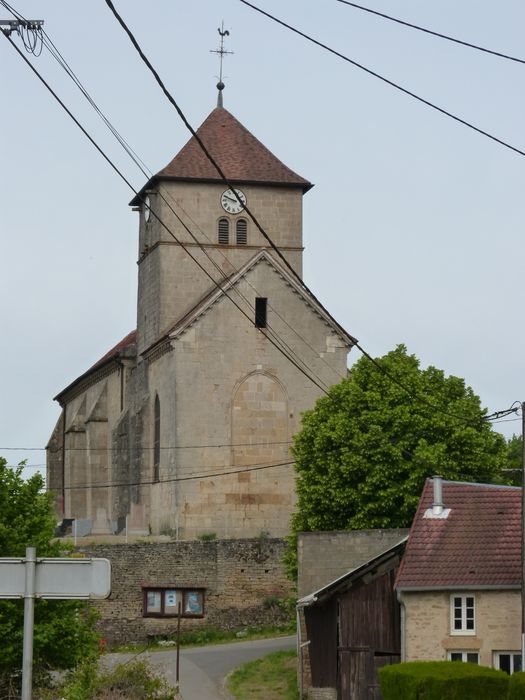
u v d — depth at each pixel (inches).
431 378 2682.1
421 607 1771.7
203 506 3122.5
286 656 2384.4
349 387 2640.3
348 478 2576.3
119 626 2704.2
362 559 2165.4
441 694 1392.7
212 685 2161.7
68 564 702.5
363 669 1891.0
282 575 2792.8
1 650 1676.9
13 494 1804.9
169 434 3186.5
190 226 3358.8
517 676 1390.3
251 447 3154.5
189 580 2753.4
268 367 3176.7
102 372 3831.2
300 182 3398.1
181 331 3149.6
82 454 3927.2
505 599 1764.3
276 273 3191.4
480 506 1907.0
